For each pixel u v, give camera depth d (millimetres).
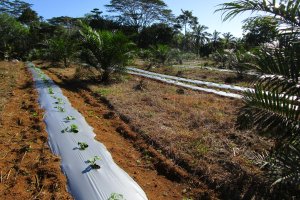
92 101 10688
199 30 57156
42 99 10453
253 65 3910
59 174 5066
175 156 5887
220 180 4977
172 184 5117
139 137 6957
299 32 3775
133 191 4746
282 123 3660
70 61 24141
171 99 10828
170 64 28016
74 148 6102
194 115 8484
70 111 8930
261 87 3879
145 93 11766
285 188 4375
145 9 55250
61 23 51562
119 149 6285
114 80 14945
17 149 6070
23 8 53938
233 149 6027
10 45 31297
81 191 4676
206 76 19328
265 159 4914
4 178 4973
